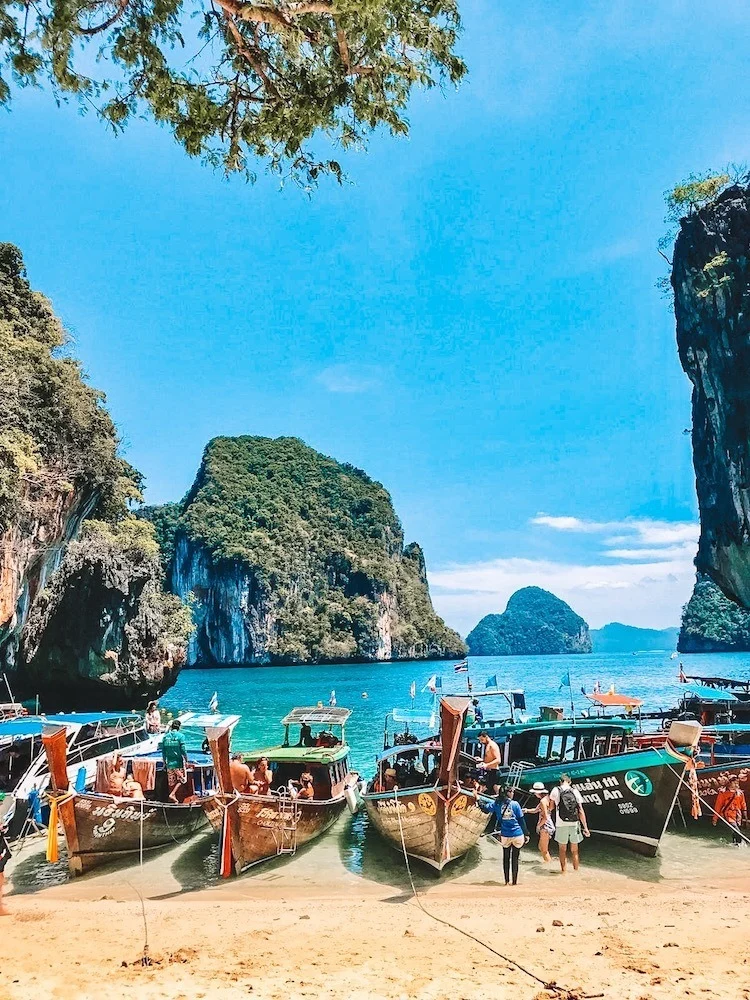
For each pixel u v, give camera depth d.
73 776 15.58
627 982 6.36
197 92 8.34
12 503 27.92
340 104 8.14
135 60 8.01
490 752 12.82
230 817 11.86
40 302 38.53
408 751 15.14
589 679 74.00
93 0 7.65
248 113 8.68
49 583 45.62
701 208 49.75
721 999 5.89
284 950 7.70
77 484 34.16
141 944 8.07
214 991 6.28
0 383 29.33
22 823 14.53
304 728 17.52
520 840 10.96
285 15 7.54
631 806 12.33
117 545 49.81
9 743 16.53
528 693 53.19
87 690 47.00
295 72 8.28
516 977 6.57
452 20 7.70
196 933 8.58
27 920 9.45
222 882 11.63
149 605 53.59
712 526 51.41
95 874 12.16
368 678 92.38
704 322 49.41
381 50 7.77
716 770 13.76
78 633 45.41
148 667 50.34
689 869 11.71
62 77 7.71
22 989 6.38
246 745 29.33
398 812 11.73
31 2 7.29
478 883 11.24
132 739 19.86
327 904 10.20
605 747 15.16
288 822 12.72
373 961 7.20
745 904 9.62
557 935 8.10
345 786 16.17
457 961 7.14
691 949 7.43
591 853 12.60
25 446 29.05
